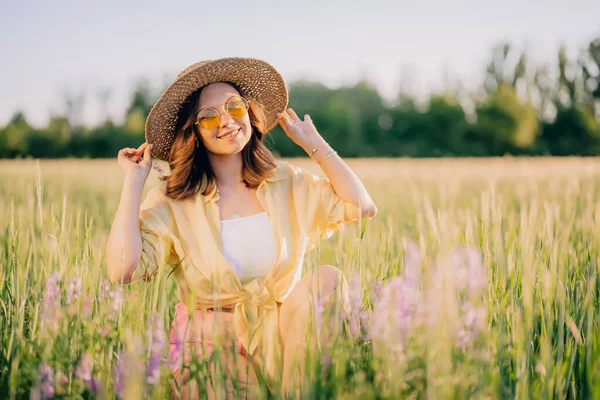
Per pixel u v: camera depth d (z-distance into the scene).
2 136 53.38
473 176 13.36
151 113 2.89
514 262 2.83
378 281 2.42
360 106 74.69
